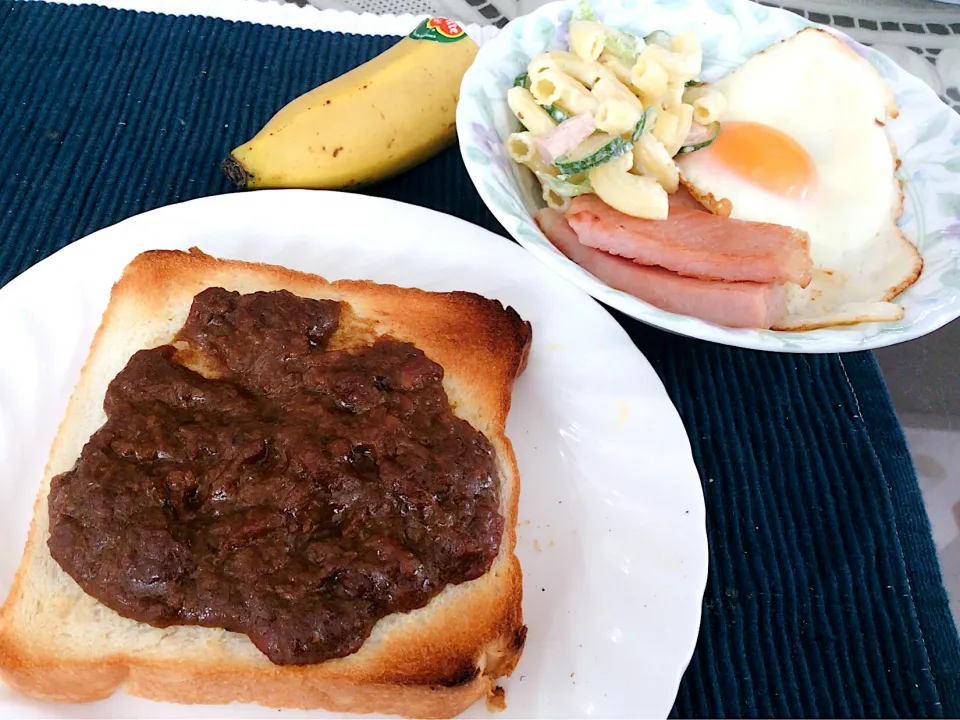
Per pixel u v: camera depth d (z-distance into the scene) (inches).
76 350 9.0
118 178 11.5
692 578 7.9
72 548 6.9
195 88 12.7
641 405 9.0
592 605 7.9
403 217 10.3
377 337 9.0
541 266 10.1
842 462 9.6
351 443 7.5
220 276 9.4
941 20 16.7
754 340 8.3
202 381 8.0
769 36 11.4
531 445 9.0
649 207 9.7
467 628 7.4
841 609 8.5
